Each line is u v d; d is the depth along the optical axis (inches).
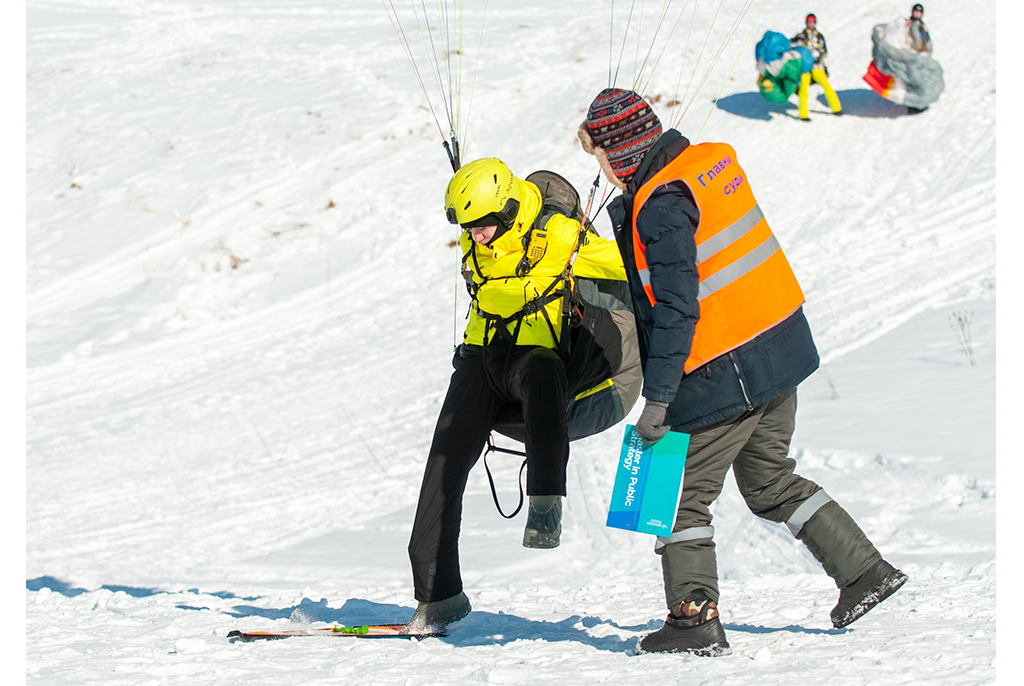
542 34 1365.7
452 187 240.8
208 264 931.3
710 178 189.5
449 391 255.4
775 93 1056.2
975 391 465.1
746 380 191.5
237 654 219.9
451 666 197.2
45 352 822.5
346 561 425.4
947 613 220.4
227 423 665.0
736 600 277.0
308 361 764.0
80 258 965.2
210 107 1224.2
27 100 1289.4
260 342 811.4
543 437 233.8
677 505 195.5
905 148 961.5
